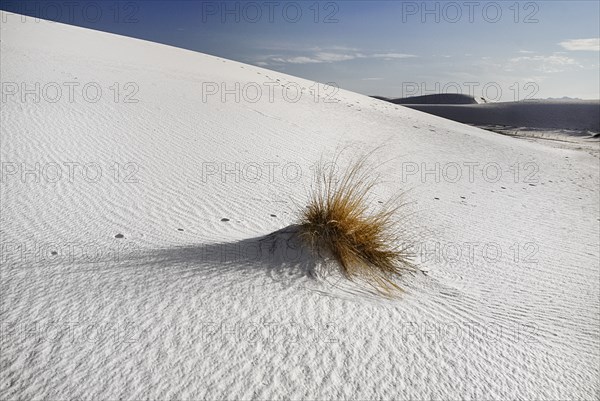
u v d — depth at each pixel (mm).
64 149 8805
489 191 10594
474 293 4605
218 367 2879
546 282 5281
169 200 7008
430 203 8820
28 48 17328
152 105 12859
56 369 2785
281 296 3730
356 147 13109
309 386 2801
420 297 4207
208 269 4098
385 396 2793
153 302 3531
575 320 4301
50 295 3604
